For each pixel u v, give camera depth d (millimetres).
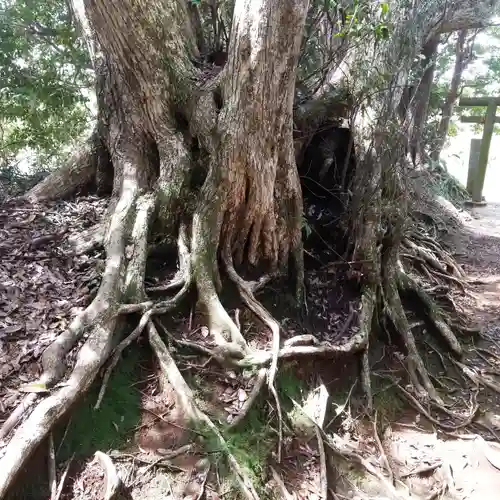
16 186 7035
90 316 4121
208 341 4539
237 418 3994
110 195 6246
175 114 5500
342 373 5109
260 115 4688
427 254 7801
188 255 4957
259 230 5230
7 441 3225
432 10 6793
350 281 5875
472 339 6402
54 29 9062
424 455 4691
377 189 5688
